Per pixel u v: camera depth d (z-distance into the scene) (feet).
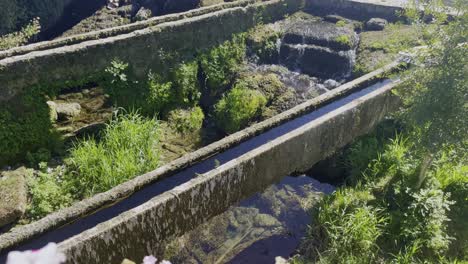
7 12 27.89
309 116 21.12
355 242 16.88
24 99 20.06
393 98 22.77
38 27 27.94
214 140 24.17
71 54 21.02
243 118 24.14
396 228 17.78
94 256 13.35
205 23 26.23
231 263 17.34
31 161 19.98
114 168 19.29
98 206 15.05
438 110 16.34
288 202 20.59
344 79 28.22
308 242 17.85
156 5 33.73
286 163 18.86
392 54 27.09
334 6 33.63
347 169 21.81
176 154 22.35
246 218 19.61
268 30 30.30
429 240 17.01
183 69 25.14
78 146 20.63
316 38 29.40
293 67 30.14
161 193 15.98
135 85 23.76
